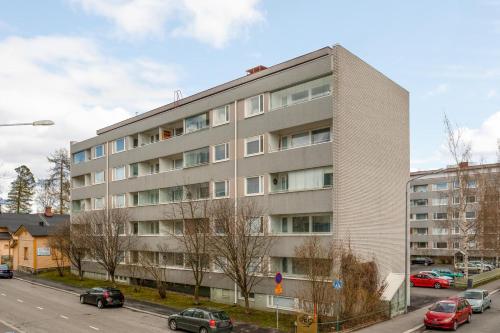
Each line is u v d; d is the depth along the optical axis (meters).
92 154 49.88
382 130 31.23
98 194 48.12
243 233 27.02
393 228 32.28
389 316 26.53
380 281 29.08
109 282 42.81
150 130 41.56
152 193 40.44
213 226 29.72
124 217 41.75
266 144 29.72
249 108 31.25
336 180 25.89
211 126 34.03
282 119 28.84
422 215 76.81
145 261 36.25
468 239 49.22
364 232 28.27
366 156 28.98
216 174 33.22
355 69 28.20
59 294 36.44
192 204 33.44
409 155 35.38
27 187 91.69
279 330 23.44
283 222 29.25
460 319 24.56
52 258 51.31
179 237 34.16
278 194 28.66
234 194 31.56
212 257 29.84
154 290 37.47
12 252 59.19
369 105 29.64
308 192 27.17
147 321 25.95
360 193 28.09
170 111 38.38
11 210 90.19
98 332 23.20
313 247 24.22
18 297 34.78
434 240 74.44
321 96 27.22
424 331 23.41
